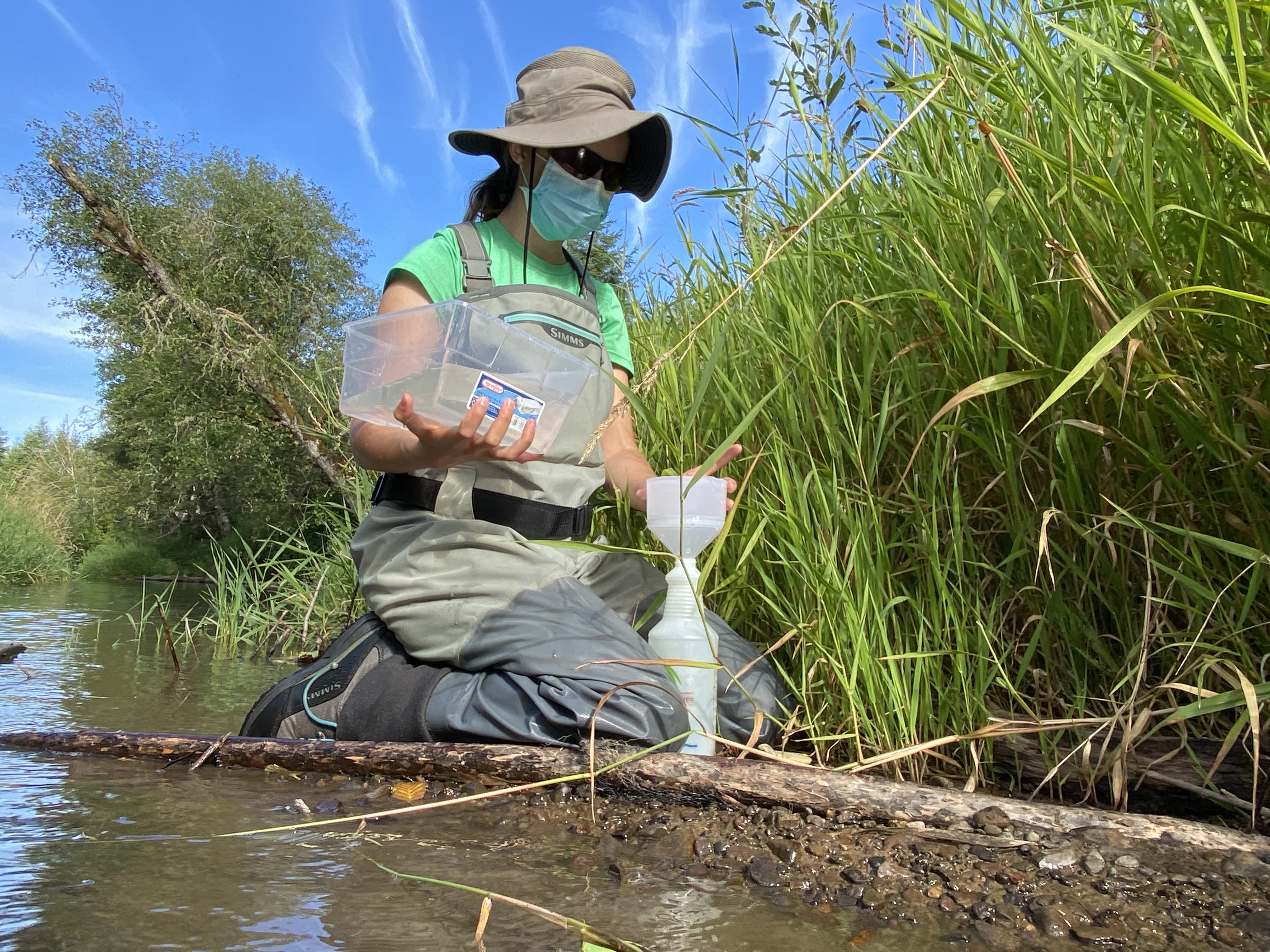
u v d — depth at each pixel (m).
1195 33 1.57
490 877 1.30
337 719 2.07
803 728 1.92
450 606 2.01
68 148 14.44
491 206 2.44
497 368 1.88
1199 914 1.16
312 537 5.51
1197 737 1.74
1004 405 1.94
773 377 2.48
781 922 1.17
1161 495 1.77
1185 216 1.57
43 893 1.19
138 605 8.03
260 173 16.06
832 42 2.52
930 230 2.14
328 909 1.16
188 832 1.48
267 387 5.86
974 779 1.72
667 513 1.95
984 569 2.05
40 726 2.49
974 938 1.13
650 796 1.64
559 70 2.37
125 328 15.80
